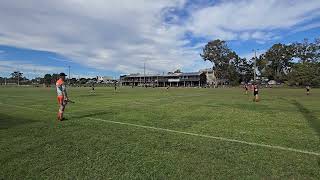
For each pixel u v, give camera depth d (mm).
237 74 129375
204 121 12914
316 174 5754
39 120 13008
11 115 14836
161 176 5660
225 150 7602
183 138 9086
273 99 30078
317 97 34281
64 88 13102
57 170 5996
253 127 11281
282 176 5648
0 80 165000
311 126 11570
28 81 170625
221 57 126312
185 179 5512
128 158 6824
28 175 5723
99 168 6109
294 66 108938
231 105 21812
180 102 24938
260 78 123000
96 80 189250
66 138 8977
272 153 7316
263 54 122938
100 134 9648
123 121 12844
